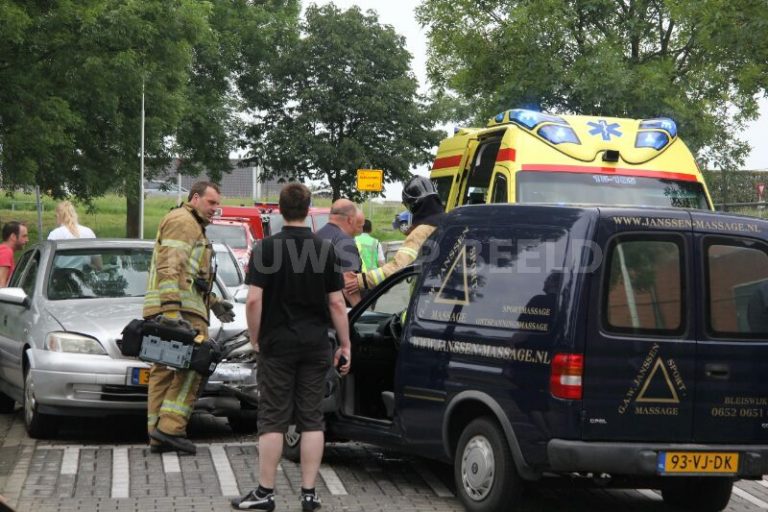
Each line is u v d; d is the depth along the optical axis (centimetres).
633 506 790
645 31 2462
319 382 736
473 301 739
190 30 3034
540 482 725
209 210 944
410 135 4469
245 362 986
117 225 5916
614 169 1312
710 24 2269
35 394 961
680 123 2373
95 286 1073
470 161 1473
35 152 2877
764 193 2434
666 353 684
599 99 2373
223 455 910
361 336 863
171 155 4541
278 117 4584
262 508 723
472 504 723
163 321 898
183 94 4100
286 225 739
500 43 2575
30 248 1190
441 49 2641
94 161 3488
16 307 1081
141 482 809
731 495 837
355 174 4425
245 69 4709
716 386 694
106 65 2909
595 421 670
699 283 697
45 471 845
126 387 950
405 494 791
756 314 711
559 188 1285
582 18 2506
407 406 787
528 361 688
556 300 680
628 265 684
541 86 2455
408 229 996
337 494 787
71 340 956
